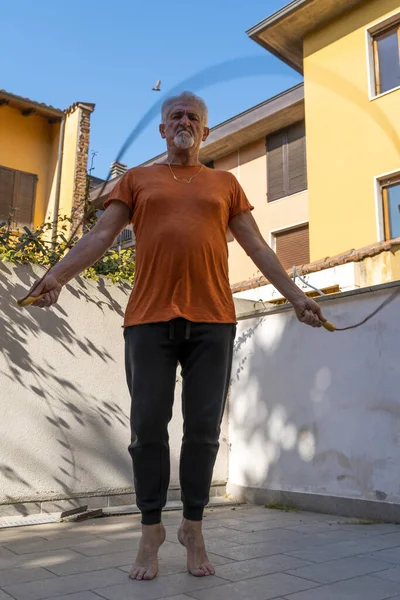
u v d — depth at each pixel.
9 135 11.54
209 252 2.28
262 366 5.06
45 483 4.14
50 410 4.27
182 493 2.26
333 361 4.43
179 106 2.41
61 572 2.29
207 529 3.43
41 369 4.29
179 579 2.13
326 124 9.34
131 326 2.24
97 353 4.61
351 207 8.75
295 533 3.28
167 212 2.28
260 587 2.03
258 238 2.43
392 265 6.54
